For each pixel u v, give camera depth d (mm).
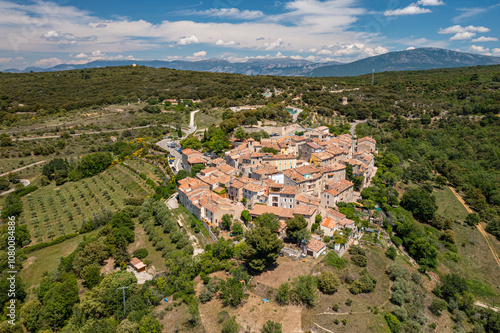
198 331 73375
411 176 183250
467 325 92062
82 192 154500
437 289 102125
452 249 128500
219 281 86125
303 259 96438
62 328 78625
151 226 115438
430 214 140125
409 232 120812
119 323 75375
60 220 131125
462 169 195250
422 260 111750
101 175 172500
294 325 75688
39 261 104375
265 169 138250
